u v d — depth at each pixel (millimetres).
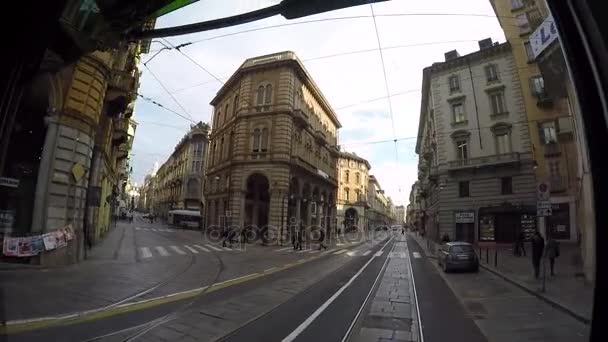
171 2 2820
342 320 7383
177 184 72312
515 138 25312
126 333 6004
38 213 12211
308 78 40625
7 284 8789
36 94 12281
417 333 6543
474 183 27625
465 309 8562
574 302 8211
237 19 2926
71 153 13117
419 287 11836
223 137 43000
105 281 10352
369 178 100000
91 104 13805
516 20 6695
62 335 5680
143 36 3166
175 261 16625
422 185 54062
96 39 2867
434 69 30703
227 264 17203
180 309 7789
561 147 16375
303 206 43250
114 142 27828
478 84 27750
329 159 52500
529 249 23672
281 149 35781
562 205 16375
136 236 30938
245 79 38938
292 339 6051
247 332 6387
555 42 1785
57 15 1986
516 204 25047
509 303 9078
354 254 26062
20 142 12469
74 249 13234
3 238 11883
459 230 28312
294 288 11125
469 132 28031
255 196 38562
